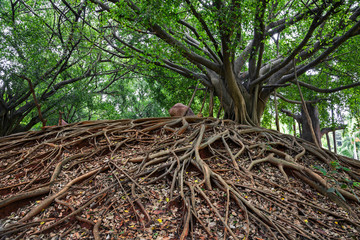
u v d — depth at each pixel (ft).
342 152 115.24
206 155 20.35
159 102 73.72
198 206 13.89
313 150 23.32
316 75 62.18
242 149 21.01
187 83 59.98
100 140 23.26
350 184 18.63
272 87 46.09
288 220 13.53
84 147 22.52
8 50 42.42
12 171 19.39
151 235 12.04
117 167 17.72
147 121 26.84
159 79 63.62
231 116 47.14
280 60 48.47
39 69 44.50
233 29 30.58
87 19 52.75
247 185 16.29
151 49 35.65
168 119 27.30
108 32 55.98
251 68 45.11
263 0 29.66
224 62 36.27
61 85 55.31
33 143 24.56
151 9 27.27
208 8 28.91
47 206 14.43
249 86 45.37
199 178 16.74
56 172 17.88
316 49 37.01
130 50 42.98
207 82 49.70
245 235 12.12
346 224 14.05
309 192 16.89
